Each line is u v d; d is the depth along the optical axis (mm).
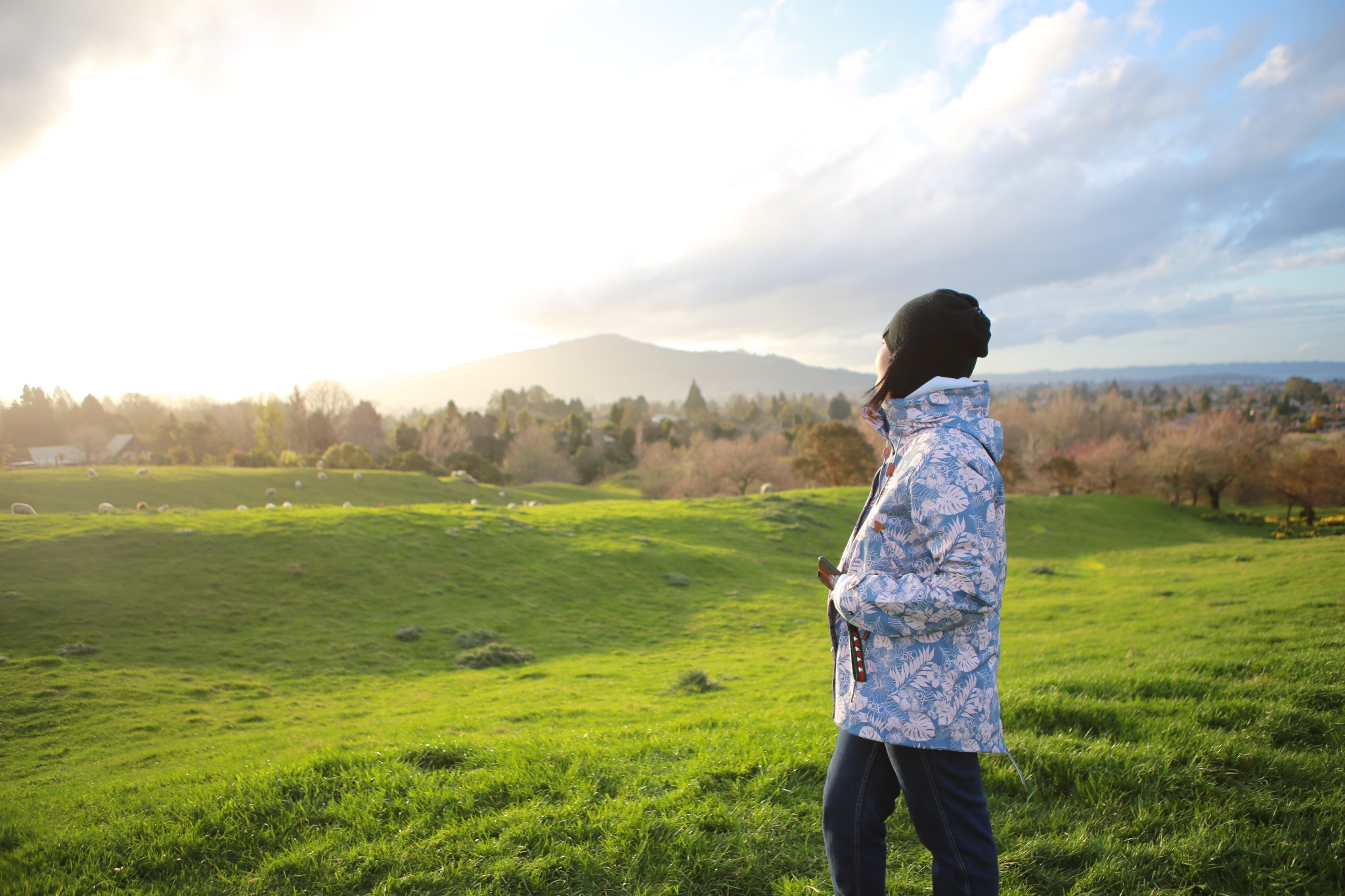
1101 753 4090
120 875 3303
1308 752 4047
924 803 2037
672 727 6855
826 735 5367
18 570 20828
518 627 22469
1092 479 78750
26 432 117188
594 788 3971
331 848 3471
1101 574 31984
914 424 2156
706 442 97562
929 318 2178
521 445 100688
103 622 18703
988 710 1958
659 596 27375
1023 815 3609
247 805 3861
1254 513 71688
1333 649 7496
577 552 31141
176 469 45531
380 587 23922
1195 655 8094
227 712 13852
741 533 39875
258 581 22672
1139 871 2988
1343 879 2852
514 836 3447
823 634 22797
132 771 9453
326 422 95625
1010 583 29922
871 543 2188
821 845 3352
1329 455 61125
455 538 29688
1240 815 3381
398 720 11680
